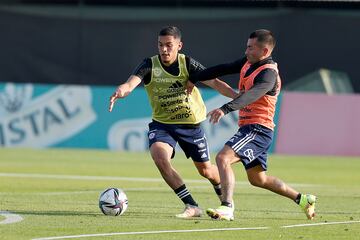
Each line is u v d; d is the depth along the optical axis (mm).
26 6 90688
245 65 32844
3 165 62250
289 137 80312
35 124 80000
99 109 79812
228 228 30500
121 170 60406
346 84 87875
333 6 88125
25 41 90750
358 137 79812
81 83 90625
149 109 79500
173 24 89750
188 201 33875
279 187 33781
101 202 33625
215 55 89375
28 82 90938
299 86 88438
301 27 88438
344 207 40062
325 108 80062
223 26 89250
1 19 90875
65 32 90688
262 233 29500
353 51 87750
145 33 90188
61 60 90625
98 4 90312
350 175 61625
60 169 59906
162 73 34375
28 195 42250
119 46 90375
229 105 31000
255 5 89062
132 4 90312
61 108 79875
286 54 88625
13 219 31953
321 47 88188
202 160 35156
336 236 29219
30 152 75000
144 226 30531
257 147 32719
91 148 79750
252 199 43062
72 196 42250
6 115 80125
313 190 49875
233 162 32688
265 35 32250
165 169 33844
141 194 44438
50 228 29609
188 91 34531
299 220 33875
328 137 80062
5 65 91000
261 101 32688
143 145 79312
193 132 34812
